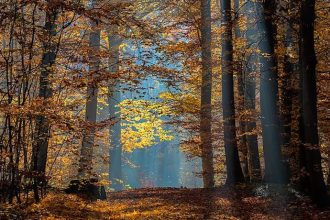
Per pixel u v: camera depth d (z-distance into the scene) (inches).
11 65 384.5
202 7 735.7
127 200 592.7
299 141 523.2
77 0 397.7
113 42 781.3
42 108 348.5
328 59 669.3
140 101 727.1
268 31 585.3
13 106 339.6
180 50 655.8
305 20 477.7
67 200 472.7
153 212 458.6
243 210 470.3
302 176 531.5
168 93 753.0
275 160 590.2
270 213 451.5
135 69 426.6
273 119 591.8
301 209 463.8
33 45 417.4
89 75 402.0
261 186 572.7
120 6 390.6
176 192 661.9
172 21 745.6
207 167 756.0
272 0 580.1
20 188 418.9
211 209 481.1
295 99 614.2
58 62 427.8
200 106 755.4
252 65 731.4
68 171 618.2
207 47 714.2
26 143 403.5
